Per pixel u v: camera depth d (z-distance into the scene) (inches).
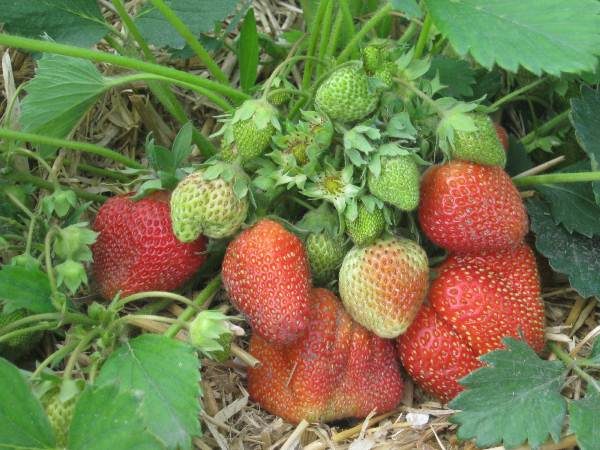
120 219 10.1
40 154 10.9
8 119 10.9
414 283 9.3
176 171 10.2
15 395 7.6
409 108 9.7
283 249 9.3
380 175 9.1
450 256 10.1
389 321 9.3
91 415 7.6
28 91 10.0
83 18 11.6
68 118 10.7
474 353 9.7
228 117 9.8
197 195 9.3
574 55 8.5
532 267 10.1
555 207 10.9
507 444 8.8
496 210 9.4
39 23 11.4
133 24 11.3
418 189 9.2
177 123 12.9
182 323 9.0
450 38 8.5
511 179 10.7
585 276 10.5
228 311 10.9
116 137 12.7
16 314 9.7
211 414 10.0
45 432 7.7
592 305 11.1
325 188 9.5
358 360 9.8
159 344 8.7
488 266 9.9
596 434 8.8
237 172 9.4
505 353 9.2
